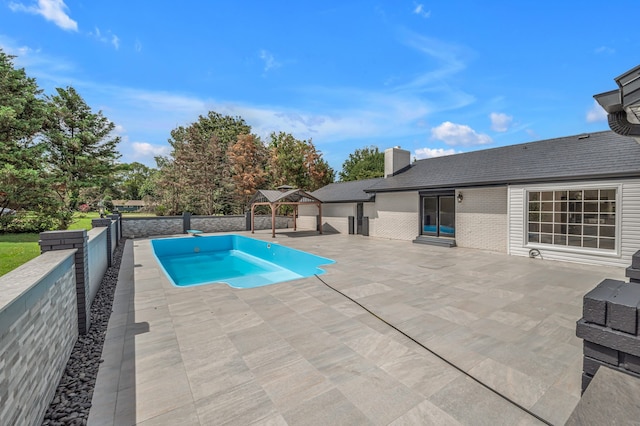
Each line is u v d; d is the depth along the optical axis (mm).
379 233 16125
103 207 17953
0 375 1860
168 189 29656
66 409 2662
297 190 17156
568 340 3924
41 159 15188
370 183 18344
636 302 1824
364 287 6484
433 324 4480
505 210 10773
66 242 3984
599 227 8484
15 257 7664
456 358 3482
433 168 14734
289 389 2916
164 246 14758
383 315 4852
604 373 1816
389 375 3141
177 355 3602
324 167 32812
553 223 9359
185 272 11227
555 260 9266
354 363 3385
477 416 2514
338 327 4391
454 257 9992
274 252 13453
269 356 3555
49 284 2855
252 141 29438
